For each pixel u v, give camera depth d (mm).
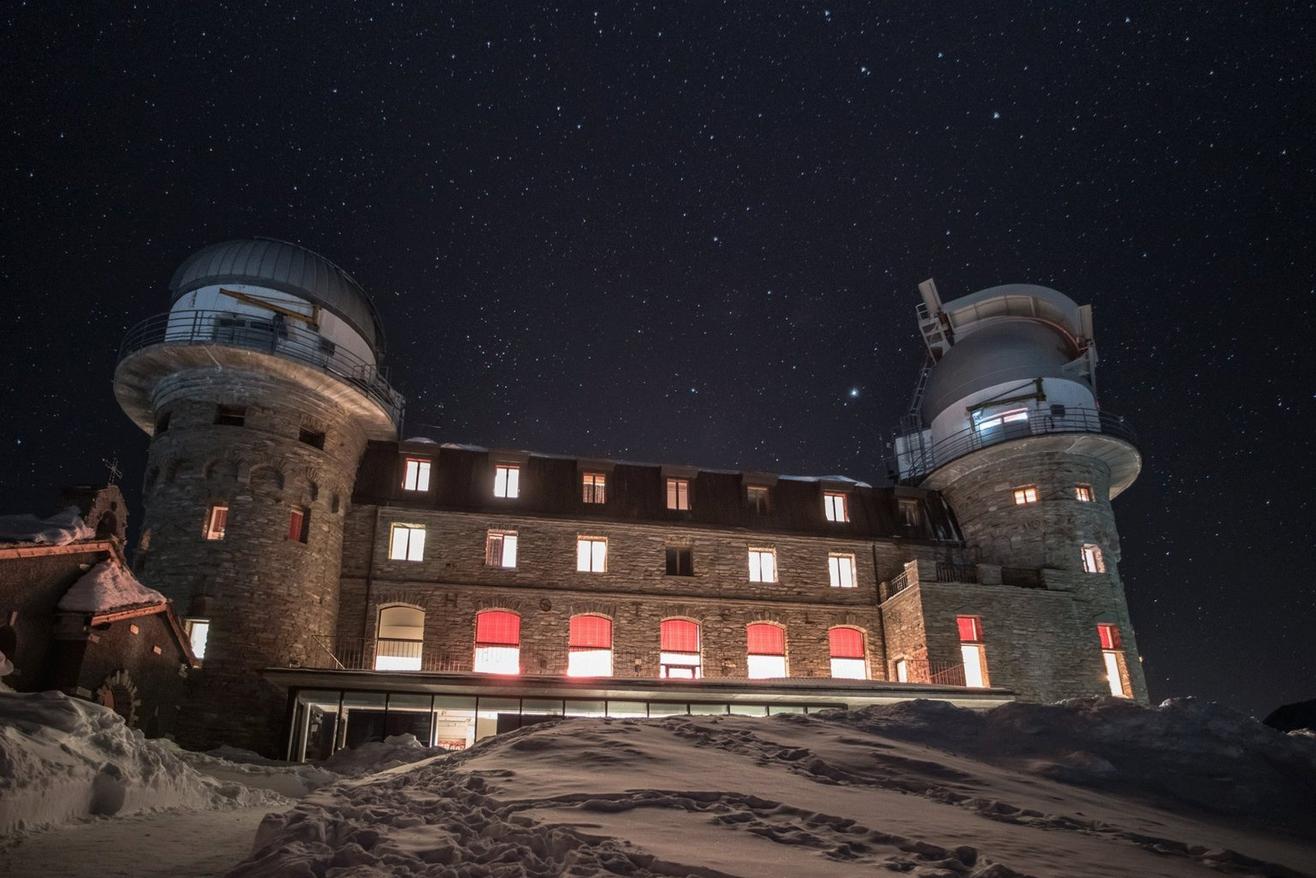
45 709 10602
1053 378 39500
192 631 27938
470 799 9031
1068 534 36375
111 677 20359
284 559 29797
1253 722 15414
